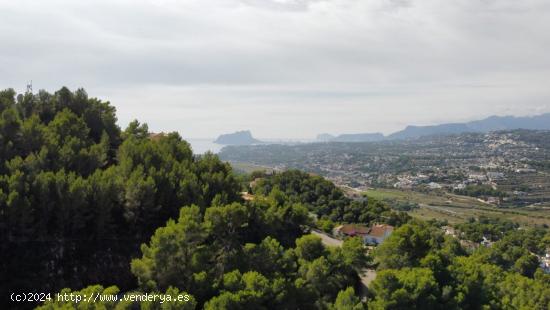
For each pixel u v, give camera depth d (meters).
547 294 86.19
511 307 74.81
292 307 47.34
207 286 44.56
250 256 53.31
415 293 56.88
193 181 72.00
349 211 148.75
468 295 65.50
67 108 89.25
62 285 53.38
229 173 86.44
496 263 135.12
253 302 43.41
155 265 45.72
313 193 157.38
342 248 69.31
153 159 76.06
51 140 69.56
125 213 62.66
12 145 66.38
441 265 69.25
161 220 67.06
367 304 56.47
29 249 53.22
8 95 90.56
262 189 142.75
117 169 67.94
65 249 55.88
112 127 96.19
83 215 58.06
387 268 70.12
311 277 56.31
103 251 58.72
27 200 52.50
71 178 58.97
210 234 56.56
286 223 85.44
